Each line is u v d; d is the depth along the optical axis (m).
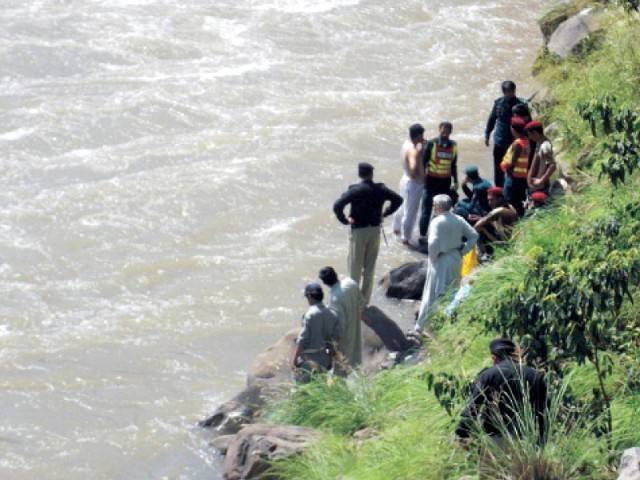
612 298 29.67
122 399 41.16
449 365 36.47
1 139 62.19
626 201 40.09
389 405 36.31
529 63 76.81
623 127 34.91
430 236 41.78
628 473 26.28
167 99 67.88
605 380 32.09
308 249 52.66
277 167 60.12
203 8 82.75
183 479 36.31
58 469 37.03
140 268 50.62
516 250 42.66
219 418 39.03
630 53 57.03
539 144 46.28
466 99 70.81
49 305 47.72
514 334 30.52
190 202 56.22
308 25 81.00
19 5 80.50
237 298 48.44
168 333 45.72
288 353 41.59
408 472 31.12
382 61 76.19
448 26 82.81
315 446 33.88
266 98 69.25
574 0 74.62
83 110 65.81
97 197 56.47
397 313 46.12
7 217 54.25
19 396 41.28
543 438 29.00
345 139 64.06
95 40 75.62
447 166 50.47
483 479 29.00
